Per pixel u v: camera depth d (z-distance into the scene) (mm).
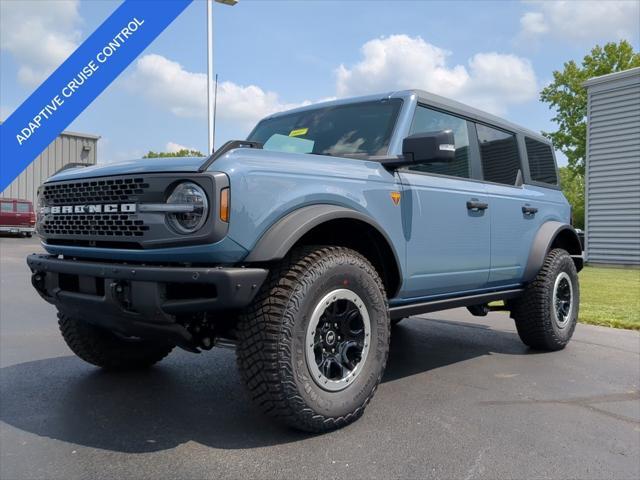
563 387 4035
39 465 2594
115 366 4184
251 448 2805
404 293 3779
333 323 3072
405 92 4043
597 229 16562
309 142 4086
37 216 3539
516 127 5383
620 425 3262
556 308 5281
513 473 2590
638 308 7820
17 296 8500
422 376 4305
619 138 15953
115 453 2734
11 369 4293
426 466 2635
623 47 42125
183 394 3691
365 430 3084
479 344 5609
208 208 2641
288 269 2891
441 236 3994
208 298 2650
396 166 3607
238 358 2840
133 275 2725
